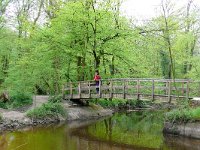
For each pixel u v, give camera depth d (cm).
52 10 3125
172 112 1905
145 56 3397
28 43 3095
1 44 3416
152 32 2434
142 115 2884
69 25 2708
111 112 3067
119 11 2777
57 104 2503
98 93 2498
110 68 2941
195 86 2080
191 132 1742
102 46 2711
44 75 3050
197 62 3114
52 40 2733
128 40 2794
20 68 2916
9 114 2222
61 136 1895
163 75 3766
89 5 2664
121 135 1950
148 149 1616
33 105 2573
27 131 1988
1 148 1564
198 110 1759
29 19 3441
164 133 1898
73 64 2984
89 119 2584
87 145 1694
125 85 2222
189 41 2867
